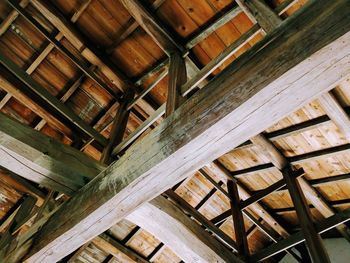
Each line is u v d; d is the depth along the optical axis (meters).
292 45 1.29
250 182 5.38
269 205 5.93
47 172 2.12
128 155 1.97
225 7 3.02
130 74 4.05
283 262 6.87
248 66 1.46
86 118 4.27
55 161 2.13
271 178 5.10
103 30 3.62
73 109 4.17
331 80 1.23
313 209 5.79
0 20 3.47
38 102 3.85
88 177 2.31
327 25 1.19
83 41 3.59
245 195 5.52
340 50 1.14
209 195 5.80
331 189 4.86
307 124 3.78
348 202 4.91
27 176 2.14
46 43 3.66
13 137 1.91
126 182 1.82
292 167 4.50
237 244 4.27
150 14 3.08
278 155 4.36
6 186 4.46
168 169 1.67
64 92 4.01
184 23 3.22
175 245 2.53
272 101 1.33
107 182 2.01
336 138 3.89
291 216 6.08
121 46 3.73
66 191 2.34
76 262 5.50
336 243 6.14
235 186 5.21
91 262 5.66
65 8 3.47
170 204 2.52
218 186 5.21
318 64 1.19
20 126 2.00
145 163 1.75
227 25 3.13
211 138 1.51
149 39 3.60
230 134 1.48
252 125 1.43
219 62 2.48
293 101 1.32
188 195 5.69
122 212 1.98
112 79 3.95
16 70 3.15
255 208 5.73
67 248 2.34
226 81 1.55
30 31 3.55
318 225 3.50
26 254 2.50
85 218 2.04
